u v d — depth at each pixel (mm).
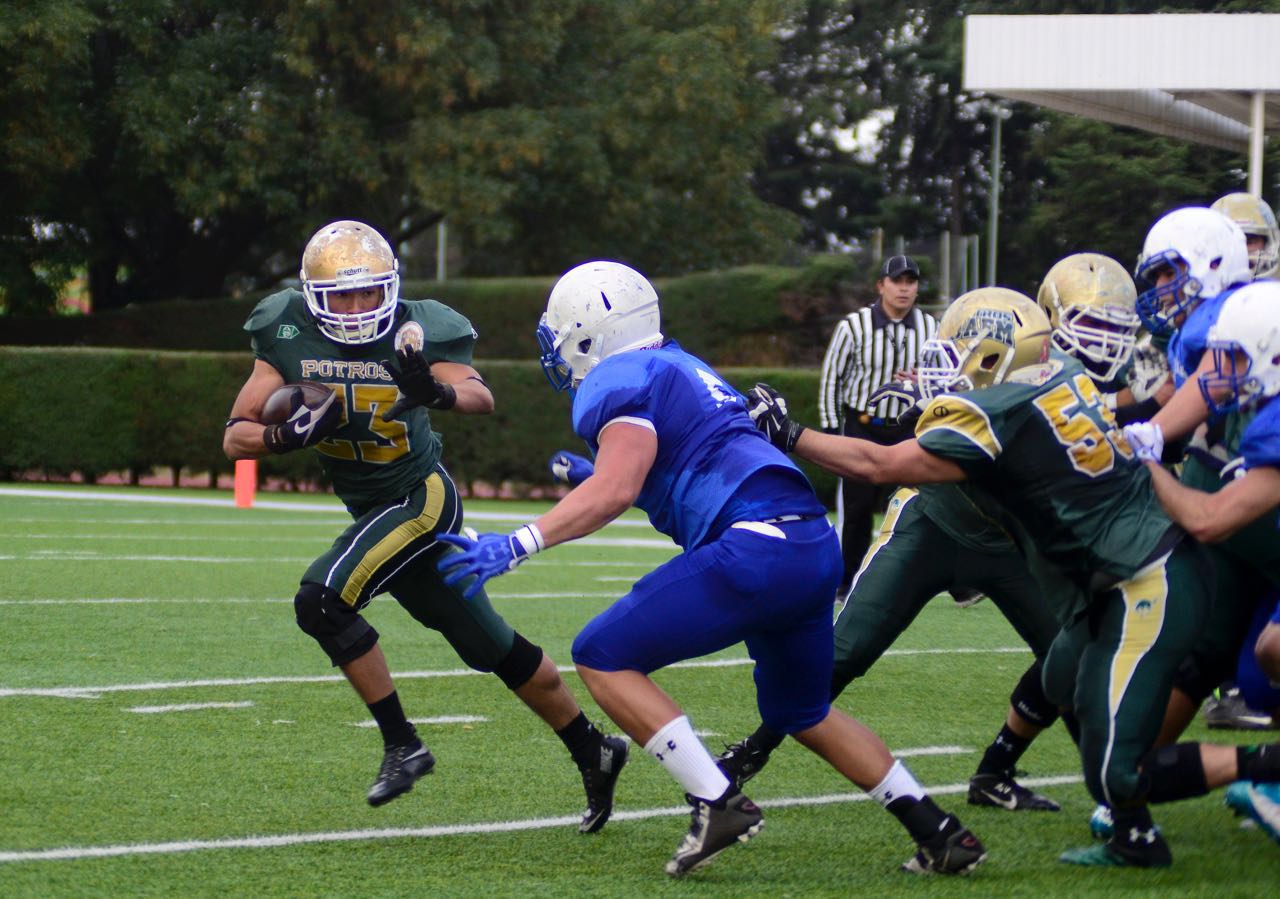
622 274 14305
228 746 18812
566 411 64875
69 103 77062
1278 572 15578
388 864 14070
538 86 85000
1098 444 13766
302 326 16312
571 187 87312
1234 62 46906
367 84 83250
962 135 152125
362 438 16156
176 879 13312
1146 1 105562
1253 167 49781
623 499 13133
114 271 94625
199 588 33188
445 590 16031
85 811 15594
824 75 156125
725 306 70812
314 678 23406
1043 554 14133
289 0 78188
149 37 76938
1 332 87312
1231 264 15977
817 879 13812
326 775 17547
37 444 68375
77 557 38344
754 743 16875
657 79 86062
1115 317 16172
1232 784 13859
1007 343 13789
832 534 13812
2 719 19812
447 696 22484
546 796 16969
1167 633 13680
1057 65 48156
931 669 25922
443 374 16344
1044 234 110312
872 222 154000
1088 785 14062
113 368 67875
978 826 16203
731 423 13773
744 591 13281
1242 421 15719
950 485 16969
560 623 29609
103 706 20875
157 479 73812
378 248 15953
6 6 72750
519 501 64562
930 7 148625
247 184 77812
